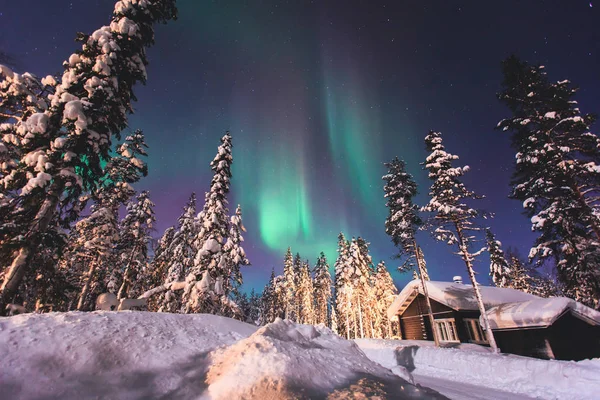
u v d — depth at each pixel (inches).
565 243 642.8
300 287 2265.0
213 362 196.2
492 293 907.4
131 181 807.7
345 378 186.4
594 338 593.6
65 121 398.6
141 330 224.5
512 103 729.6
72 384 149.3
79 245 693.9
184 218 1052.5
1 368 145.9
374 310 1670.8
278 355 176.6
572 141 646.5
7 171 424.8
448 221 748.6
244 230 1019.3
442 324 924.6
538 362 444.8
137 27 483.2
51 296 427.2
